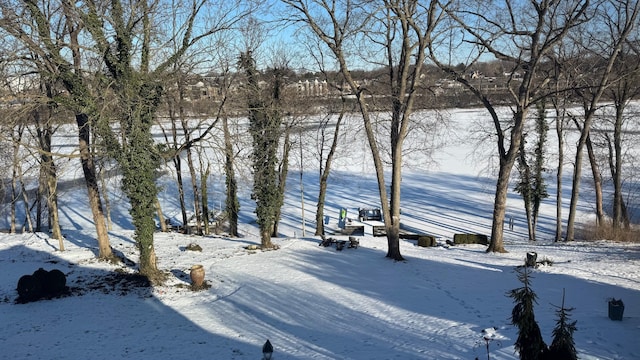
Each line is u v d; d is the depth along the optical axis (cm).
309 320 1353
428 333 1152
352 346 1105
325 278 1808
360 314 1375
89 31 1575
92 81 1609
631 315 1164
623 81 2523
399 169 2098
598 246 2244
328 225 3588
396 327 1231
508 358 916
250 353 1111
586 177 4466
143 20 1648
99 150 1702
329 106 3588
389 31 2202
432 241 2495
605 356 868
